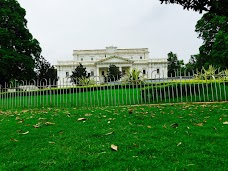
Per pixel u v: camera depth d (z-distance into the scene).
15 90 12.07
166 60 63.72
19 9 29.20
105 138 4.29
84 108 8.87
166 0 5.86
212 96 8.95
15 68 26.94
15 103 11.39
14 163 3.35
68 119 6.19
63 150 3.77
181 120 5.46
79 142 4.13
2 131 5.24
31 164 3.29
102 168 3.05
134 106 8.62
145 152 3.54
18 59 26.09
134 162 3.18
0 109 10.49
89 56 71.06
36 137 4.60
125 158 3.33
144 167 3.02
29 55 28.80
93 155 3.48
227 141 3.85
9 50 26.38
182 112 6.39
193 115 5.95
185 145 3.77
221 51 26.50
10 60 25.33
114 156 3.42
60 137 4.50
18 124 5.93
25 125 5.71
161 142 3.93
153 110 7.00
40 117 6.76
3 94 12.69
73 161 3.30
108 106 9.43
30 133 4.91
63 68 63.72
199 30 32.22
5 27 27.48
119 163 3.17
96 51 71.25
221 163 3.06
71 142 4.16
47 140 4.38
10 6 28.44
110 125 5.25
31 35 29.67
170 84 10.15
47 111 8.34
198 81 10.33
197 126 4.86
